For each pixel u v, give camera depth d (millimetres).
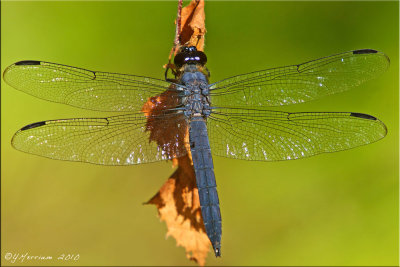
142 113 753
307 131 754
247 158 754
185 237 750
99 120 750
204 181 748
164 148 751
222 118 757
